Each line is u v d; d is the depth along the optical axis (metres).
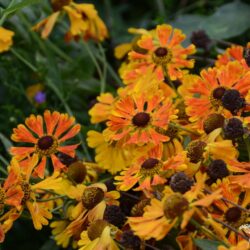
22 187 0.85
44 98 1.20
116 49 1.16
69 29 1.22
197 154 0.82
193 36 1.13
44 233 1.13
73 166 0.90
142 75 0.97
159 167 0.82
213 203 0.79
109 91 1.22
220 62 0.96
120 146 0.91
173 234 0.78
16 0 1.05
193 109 0.87
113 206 0.82
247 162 0.85
